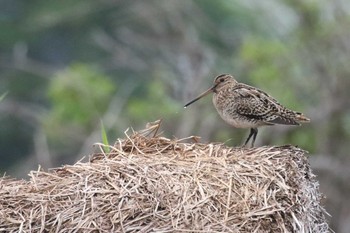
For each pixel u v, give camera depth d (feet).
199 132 63.67
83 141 70.59
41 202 31.50
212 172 32.24
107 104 70.59
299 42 68.03
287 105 64.34
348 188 64.34
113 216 30.96
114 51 87.56
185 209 31.07
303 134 63.93
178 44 76.84
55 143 74.64
